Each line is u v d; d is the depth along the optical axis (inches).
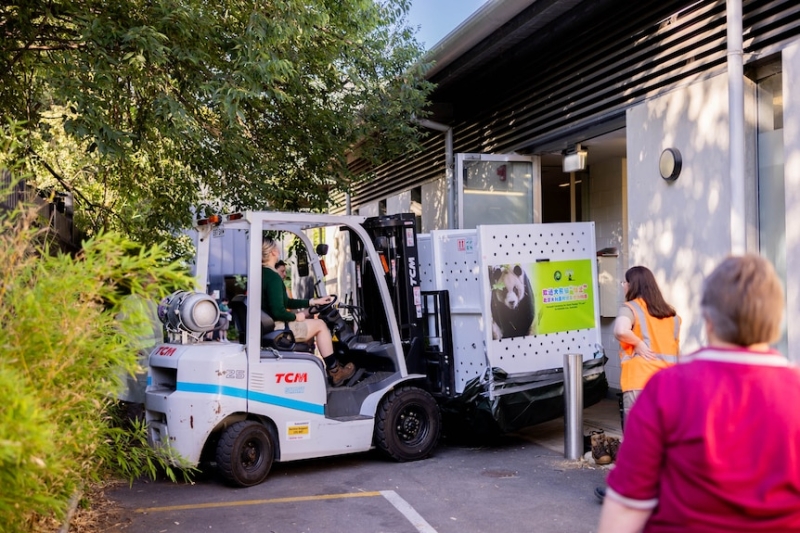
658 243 321.7
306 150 408.5
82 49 299.7
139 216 414.6
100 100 293.9
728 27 269.4
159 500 237.1
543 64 409.4
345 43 375.9
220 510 225.6
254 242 257.0
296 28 311.0
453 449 306.7
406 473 267.7
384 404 280.5
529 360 297.0
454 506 226.5
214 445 264.1
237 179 395.2
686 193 305.6
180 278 144.6
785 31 260.7
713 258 292.2
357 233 288.7
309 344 282.2
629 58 339.9
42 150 432.5
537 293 299.7
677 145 310.2
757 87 284.0
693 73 305.3
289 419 258.7
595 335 313.7
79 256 146.1
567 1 335.9
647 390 84.1
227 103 285.1
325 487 251.3
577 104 376.8
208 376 247.1
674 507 79.1
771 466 76.7
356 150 443.5
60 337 135.7
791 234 251.0
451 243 306.5
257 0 301.4
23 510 133.7
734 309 80.7
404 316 295.7
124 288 155.9
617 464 84.0
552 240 305.7
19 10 294.2
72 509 195.8
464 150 501.0
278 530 206.8
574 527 205.8
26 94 347.9
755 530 76.4
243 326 263.7
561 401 301.3
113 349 145.8
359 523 212.2
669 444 80.4
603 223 454.9
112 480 256.8
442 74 448.1
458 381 305.0
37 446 108.8
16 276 144.0
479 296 293.4
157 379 272.1
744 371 79.7
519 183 436.5
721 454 77.1
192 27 302.8
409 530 205.8
